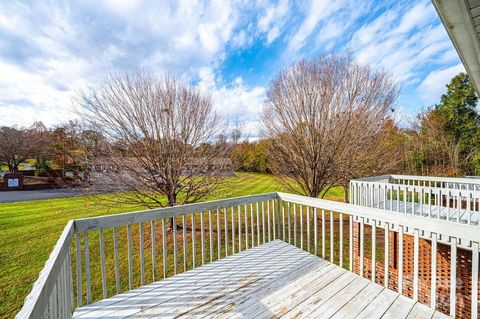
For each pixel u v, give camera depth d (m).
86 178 6.14
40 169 17.00
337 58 7.77
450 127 14.04
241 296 2.12
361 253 2.49
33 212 9.35
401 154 11.11
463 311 3.63
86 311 1.91
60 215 8.88
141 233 2.38
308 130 7.38
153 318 1.83
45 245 6.01
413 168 13.83
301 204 3.19
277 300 2.05
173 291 2.21
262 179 12.27
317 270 2.59
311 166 7.41
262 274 2.51
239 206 3.21
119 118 5.78
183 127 6.20
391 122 8.66
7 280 4.34
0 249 5.78
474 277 1.70
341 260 2.68
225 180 7.26
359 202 5.77
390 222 2.21
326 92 7.27
